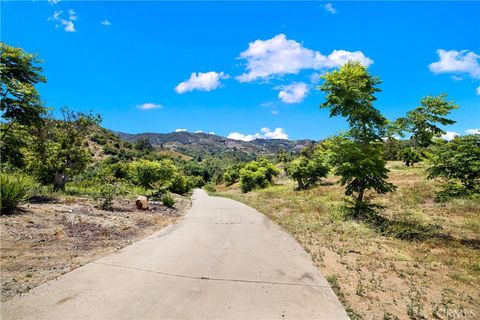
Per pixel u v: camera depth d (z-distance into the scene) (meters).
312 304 4.34
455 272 5.95
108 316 3.85
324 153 13.16
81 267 5.59
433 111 23.78
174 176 35.28
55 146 15.70
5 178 8.83
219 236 8.94
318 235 9.13
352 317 4.02
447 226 10.57
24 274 5.07
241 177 45.78
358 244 8.00
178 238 8.45
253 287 4.92
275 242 8.23
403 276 5.66
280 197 25.08
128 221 10.28
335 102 12.03
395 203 15.77
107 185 15.12
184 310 4.07
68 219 8.84
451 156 8.53
